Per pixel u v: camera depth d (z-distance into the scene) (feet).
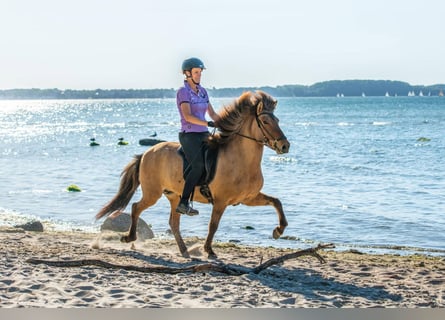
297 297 24.20
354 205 72.69
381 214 66.69
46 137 229.45
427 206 72.02
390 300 24.72
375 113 434.30
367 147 161.68
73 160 136.15
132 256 33.50
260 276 28.43
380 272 31.32
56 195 82.23
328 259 37.04
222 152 31.40
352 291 26.32
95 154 152.35
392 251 48.65
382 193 82.99
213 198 32.14
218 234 55.77
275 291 25.17
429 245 52.31
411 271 32.07
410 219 63.93
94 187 90.27
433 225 60.85
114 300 22.63
